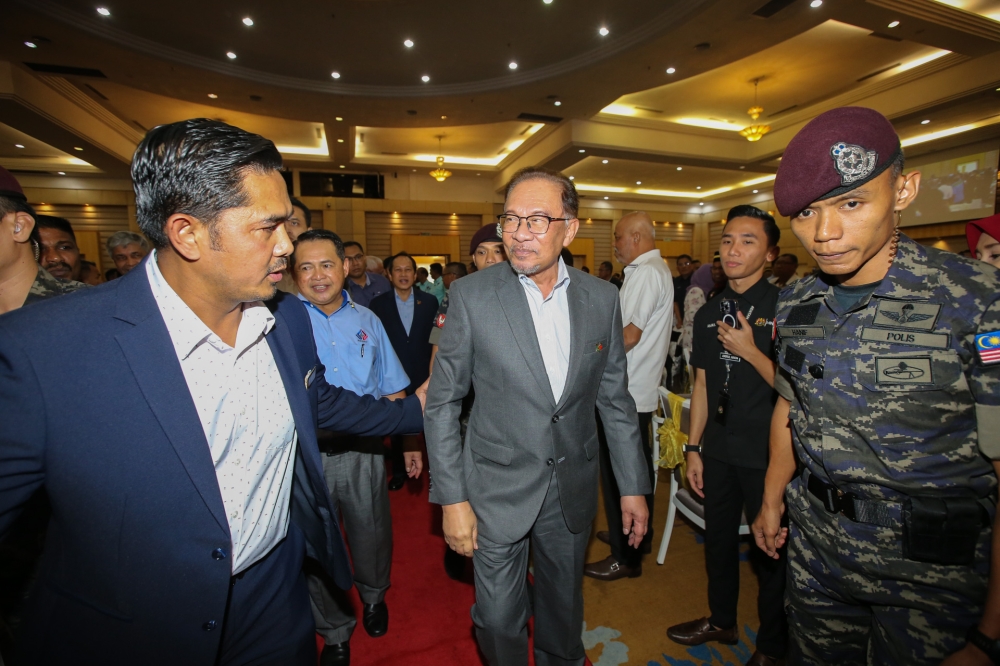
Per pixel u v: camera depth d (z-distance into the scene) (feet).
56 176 37.81
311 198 42.32
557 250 4.06
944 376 2.89
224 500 2.82
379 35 20.52
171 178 2.26
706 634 5.83
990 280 2.82
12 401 2.13
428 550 8.18
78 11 18.62
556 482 4.18
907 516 3.06
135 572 2.47
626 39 20.49
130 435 2.37
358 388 6.11
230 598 2.97
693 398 6.03
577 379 4.11
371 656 5.82
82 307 2.36
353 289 13.99
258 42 21.04
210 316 2.68
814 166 2.82
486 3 18.22
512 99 26.43
